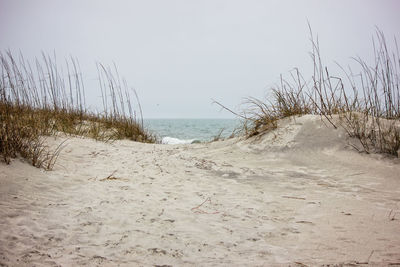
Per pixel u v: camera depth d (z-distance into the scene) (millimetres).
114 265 1702
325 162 4246
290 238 2061
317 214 2518
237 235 2125
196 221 2383
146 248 1915
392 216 2416
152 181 3596
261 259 1773
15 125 4070
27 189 2873
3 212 2324
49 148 4559
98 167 4137
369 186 3318
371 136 4512
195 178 3822
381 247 1864
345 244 1929
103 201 2760
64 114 7062
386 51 4637
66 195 2869
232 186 3457
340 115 5070
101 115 8125
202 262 1749
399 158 3994
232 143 5668
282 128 5332
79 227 2193
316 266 1658
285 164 4383
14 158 3568
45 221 2252
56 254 1801
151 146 6398
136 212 2531
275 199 2965
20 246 1869
